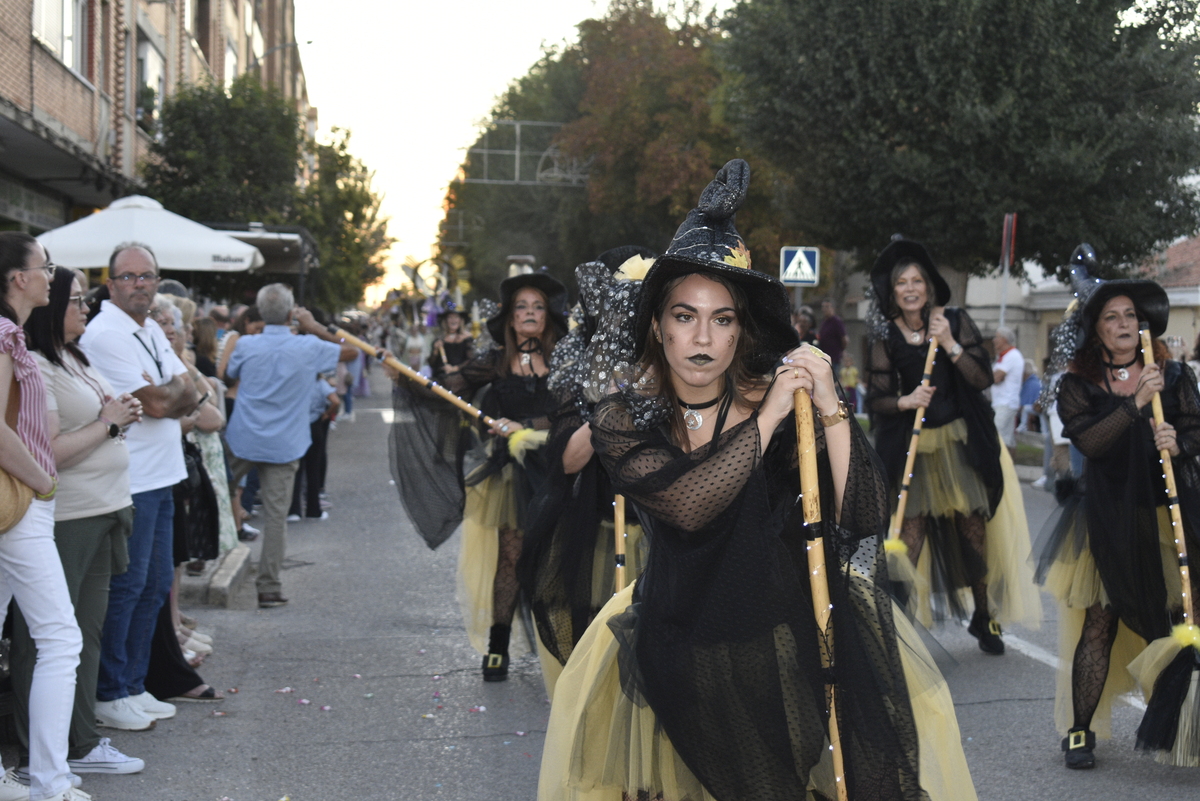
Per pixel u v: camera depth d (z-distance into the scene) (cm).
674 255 271
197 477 589
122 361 478
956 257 1795
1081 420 455
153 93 2020
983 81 1653
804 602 272
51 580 374
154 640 513
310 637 642
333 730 487
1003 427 1395
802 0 1738
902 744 268
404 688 550
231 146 2011
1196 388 462
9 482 361
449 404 611
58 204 1761
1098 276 488
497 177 4788
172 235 1176
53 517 392
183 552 546
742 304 278
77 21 1608
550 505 464
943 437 606
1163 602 446
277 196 2003
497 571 565
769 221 3166
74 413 408
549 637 471
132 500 463
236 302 1969
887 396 618
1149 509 448
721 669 270
